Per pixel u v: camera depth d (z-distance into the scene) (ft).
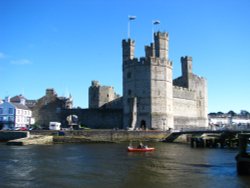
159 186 85.71
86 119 288.92
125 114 273.13
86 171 104.37
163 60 272.31
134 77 270.87
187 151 169.27
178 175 99.66
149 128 259.80
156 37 279.69
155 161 127.95
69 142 224.53
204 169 110.93
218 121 529.45
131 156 143.33
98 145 203.10
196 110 326.85
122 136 235.20
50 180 91.20
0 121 296.10
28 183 87.51
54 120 300.40
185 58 328.49
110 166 114.52
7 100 309.83
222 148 192.75
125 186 85.25
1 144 197.26
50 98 306.55
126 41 286.66
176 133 239.50
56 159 130.31
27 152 152.66
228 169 111.34
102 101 346.95
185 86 325.21
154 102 263.90
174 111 293.64
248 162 103.09
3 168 107.86
